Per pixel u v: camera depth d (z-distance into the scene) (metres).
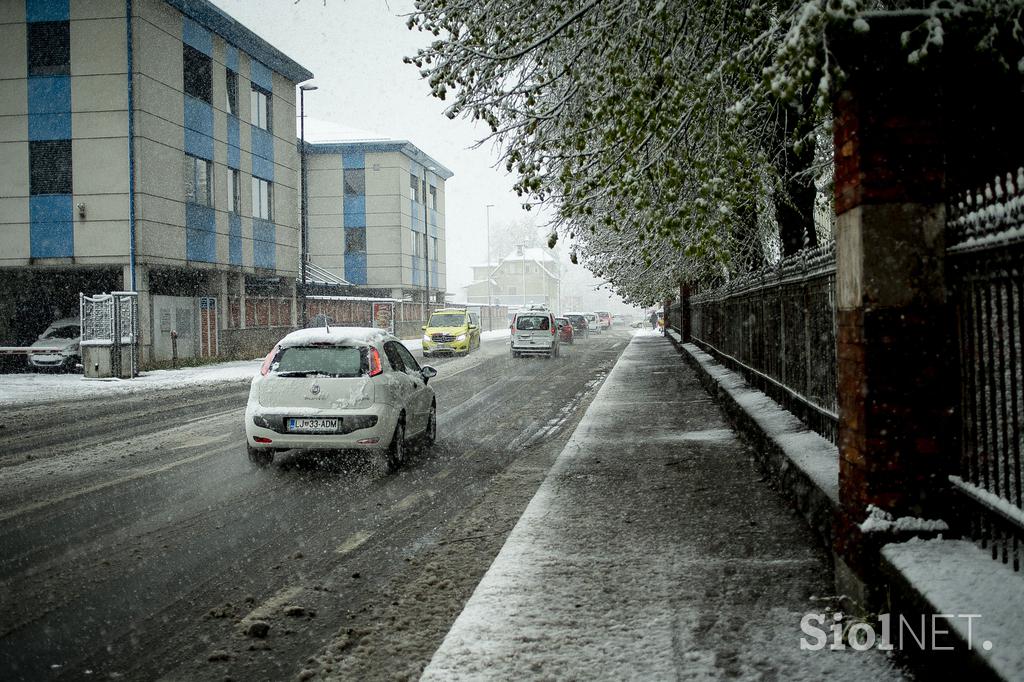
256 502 7.28
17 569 5.28
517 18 5.86
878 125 3.76
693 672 3.22
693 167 5.50
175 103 27.42
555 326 32.38
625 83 5.14
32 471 8.78
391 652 3.90
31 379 22.27
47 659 3.86
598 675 3.21
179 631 4.21
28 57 25.83
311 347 9.06
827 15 3.54
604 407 12.68
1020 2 3.57
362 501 7.33
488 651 3.46
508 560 4.77
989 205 3.31
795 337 7.70
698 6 5.37
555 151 6.45
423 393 10.35
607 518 5.75
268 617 4.41
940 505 3.70
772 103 6.37
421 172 55.88
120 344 22.33
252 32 31.44
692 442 9.06
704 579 4.38
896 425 3.73
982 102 3.92
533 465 9.20
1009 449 3.26
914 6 4.77
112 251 25.69
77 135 25.64
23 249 25.95
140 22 25.56
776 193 8.65
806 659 3.32
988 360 3.35
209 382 21.31
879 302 3.75
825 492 4.68
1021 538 3.06
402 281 51.56
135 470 8.84
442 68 5.86
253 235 32.97
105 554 5.62
